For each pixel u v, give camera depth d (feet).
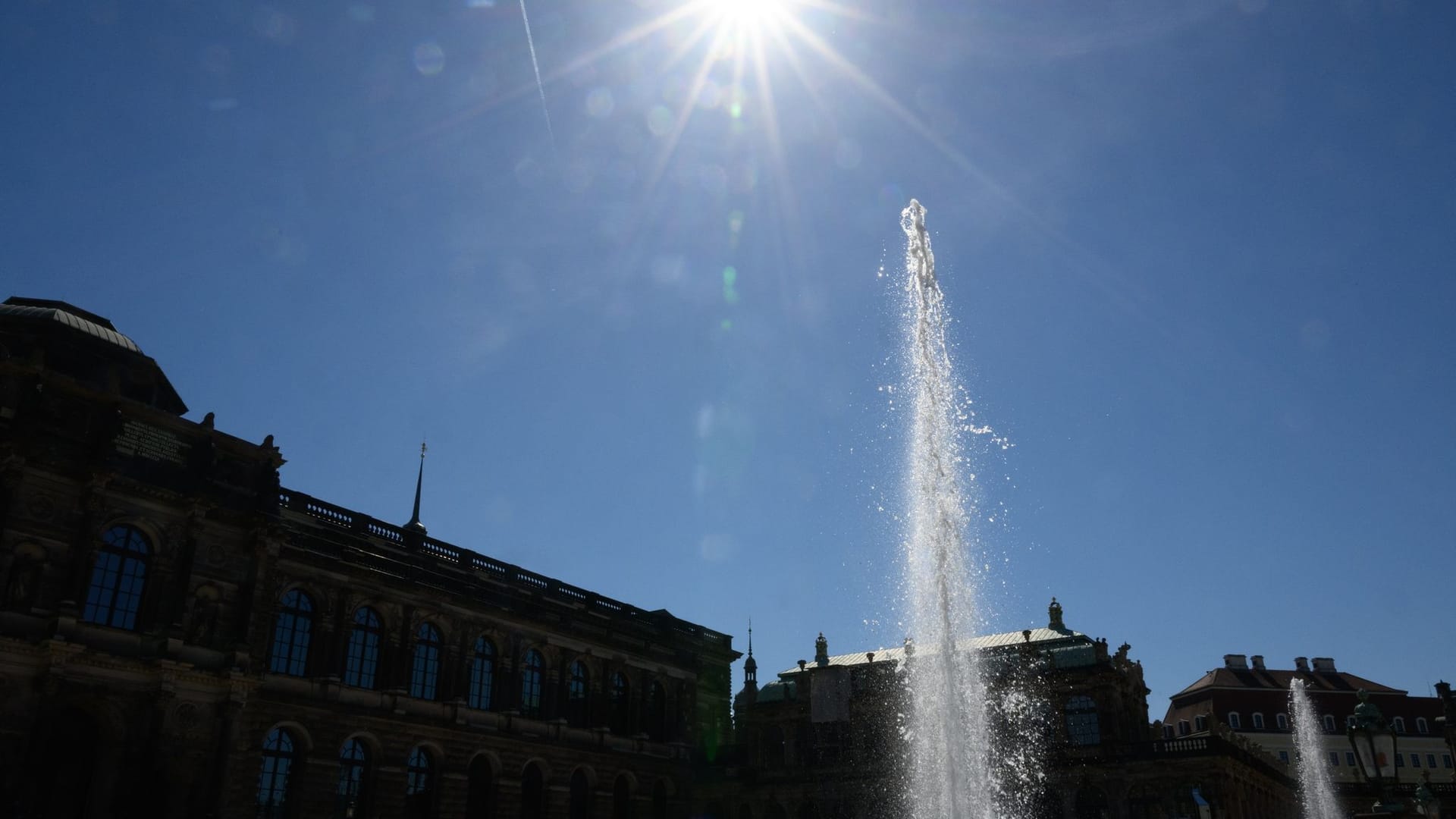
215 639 190.39
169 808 176.45
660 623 311.06
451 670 238.89
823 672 309.63
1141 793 255.09
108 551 179.63
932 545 151.53
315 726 207.10
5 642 161.89
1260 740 441.27
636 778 280.10
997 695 282.77
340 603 218.79
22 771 160.15
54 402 178.09
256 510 200.23
